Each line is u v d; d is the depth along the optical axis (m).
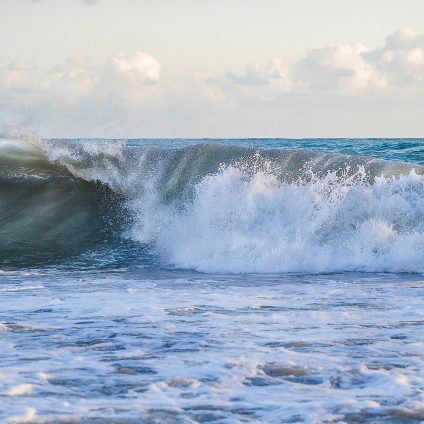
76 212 20.44
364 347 7.23
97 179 21.81
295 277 14.07
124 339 7.69
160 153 21.89
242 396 5.45
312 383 5.86
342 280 13.50
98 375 6.11
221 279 13.80
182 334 7.96
